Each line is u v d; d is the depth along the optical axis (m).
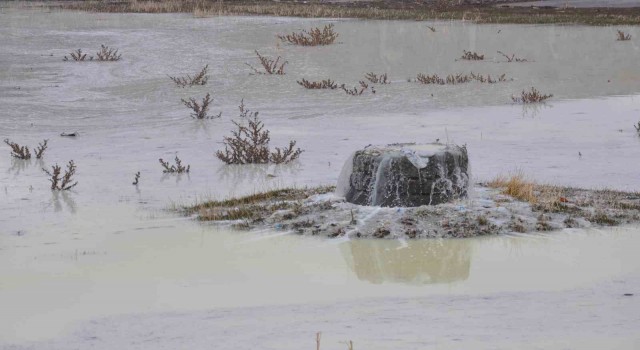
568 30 60.41
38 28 61.25
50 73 40.62
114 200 17.91
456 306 10.65
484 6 90.25
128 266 13.18
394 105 31.56
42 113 30.66
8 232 15.45
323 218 15.61
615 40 53.75
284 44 52.31
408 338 9.23
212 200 17.61
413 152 16.11
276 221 15.66
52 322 10.48
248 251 13.96
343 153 22.73
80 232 15.38
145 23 65.62
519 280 12.10
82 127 28.00
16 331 10.16
